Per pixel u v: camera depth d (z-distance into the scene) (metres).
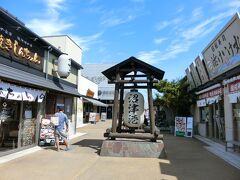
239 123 11.90
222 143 13.94
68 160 9.27
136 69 11.55
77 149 11.73
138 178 7.11
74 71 19.20
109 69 11.70
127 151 10.28
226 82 12.73
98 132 20.91
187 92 21.27
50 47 13.69
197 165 8.82
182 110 22.06
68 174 7.37
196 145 13.77
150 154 10.18
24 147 11.09
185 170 8.11
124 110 11.63
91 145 13.12
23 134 11.12
